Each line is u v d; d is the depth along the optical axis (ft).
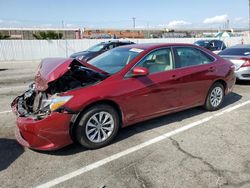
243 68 27.61
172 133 14.69
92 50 46.32
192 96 16.84
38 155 12.14
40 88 12.57
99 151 12.60
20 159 11.78
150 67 14.67
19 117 12.26
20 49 77.25
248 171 10.68
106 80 12.96
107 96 12.53
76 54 43.78
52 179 10.30
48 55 81.66
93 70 13.26
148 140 13.78
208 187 9.68
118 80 13.25
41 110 11.93
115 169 10.97
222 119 17.02
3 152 12.42
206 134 14.55
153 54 14.98
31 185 9.93
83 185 9.91
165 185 9.83
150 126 15.72
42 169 10.99
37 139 11.48
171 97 15.49
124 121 13.67
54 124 11.44
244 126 15.75
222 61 19.02
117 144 13.32
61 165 11.30
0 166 11.21
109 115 12.98
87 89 12.27
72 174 10.62
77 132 12.17
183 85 15.94
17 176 10.49
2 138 14.03
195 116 17.54
